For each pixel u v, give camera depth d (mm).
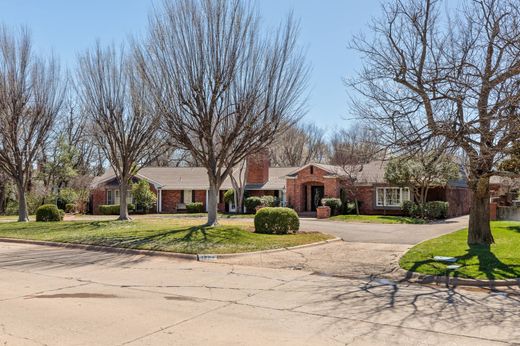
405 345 6129
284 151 57750
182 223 23812
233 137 19078
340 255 14484
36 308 8086
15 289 9773
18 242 18812
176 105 18516
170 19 18453
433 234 19922
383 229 22312
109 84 24203
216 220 20484
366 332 6711
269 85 18703
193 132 20125
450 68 11047
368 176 34438
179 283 10469
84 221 26297
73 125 47000
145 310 7973
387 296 9164
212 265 12969
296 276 11344
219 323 7160
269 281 10719
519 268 11031
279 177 40875
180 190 41750
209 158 20000
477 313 7836
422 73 12094
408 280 10820
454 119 11438
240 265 12953
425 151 12125
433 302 8648
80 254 15234
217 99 18719
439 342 6262
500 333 6691
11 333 6582
